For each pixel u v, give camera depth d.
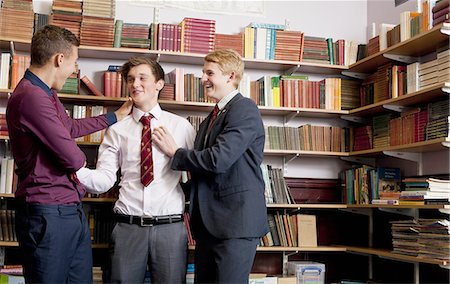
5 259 3.90
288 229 4.11
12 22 3.80
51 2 4.17
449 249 3.19
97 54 4.07
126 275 2.70
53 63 2.51
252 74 4.46
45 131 2.36
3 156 3.95
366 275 4.48
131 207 2.78
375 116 4.26
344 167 4.56
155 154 2.81
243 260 2.48
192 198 2.63
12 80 3.77
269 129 4.22
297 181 4.43
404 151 3.91
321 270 4.12
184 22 4.08
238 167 2.54
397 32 3.91
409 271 3.99
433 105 3.54
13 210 3.74
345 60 4.39
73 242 2.49
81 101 3.98
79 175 2.77
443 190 3.43
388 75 3.98
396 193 3.67
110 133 2.95
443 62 3.40
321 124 4.54
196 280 2.62
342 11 4.72
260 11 4.59
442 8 3.44
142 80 2.89
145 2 4.37
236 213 2.48
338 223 4.47
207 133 2.66
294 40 4.29
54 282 2.41
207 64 2.70
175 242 2.77
